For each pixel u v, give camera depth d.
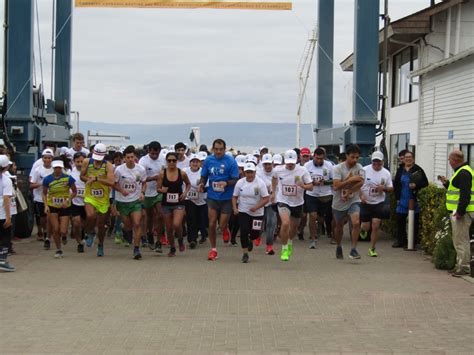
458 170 11.26
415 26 24.84
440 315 8.55
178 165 15.77
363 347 7.19
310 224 15.20
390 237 17.12
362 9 18.17
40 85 18.61
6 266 11.60
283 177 12.92
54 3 22.61
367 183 13.74
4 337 7.51
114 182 12.99
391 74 30.53
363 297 9.61
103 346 7.18
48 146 17.08
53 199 13.13
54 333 7.67
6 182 11.59
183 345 7.23
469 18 23.61
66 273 11.45
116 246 15.17
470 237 12.55
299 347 7.18
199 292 9.90
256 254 14.08
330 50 23.19
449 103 23.62
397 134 29.72
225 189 12.98
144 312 8.66
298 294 9.80
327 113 23.27
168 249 14.79
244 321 8.24
